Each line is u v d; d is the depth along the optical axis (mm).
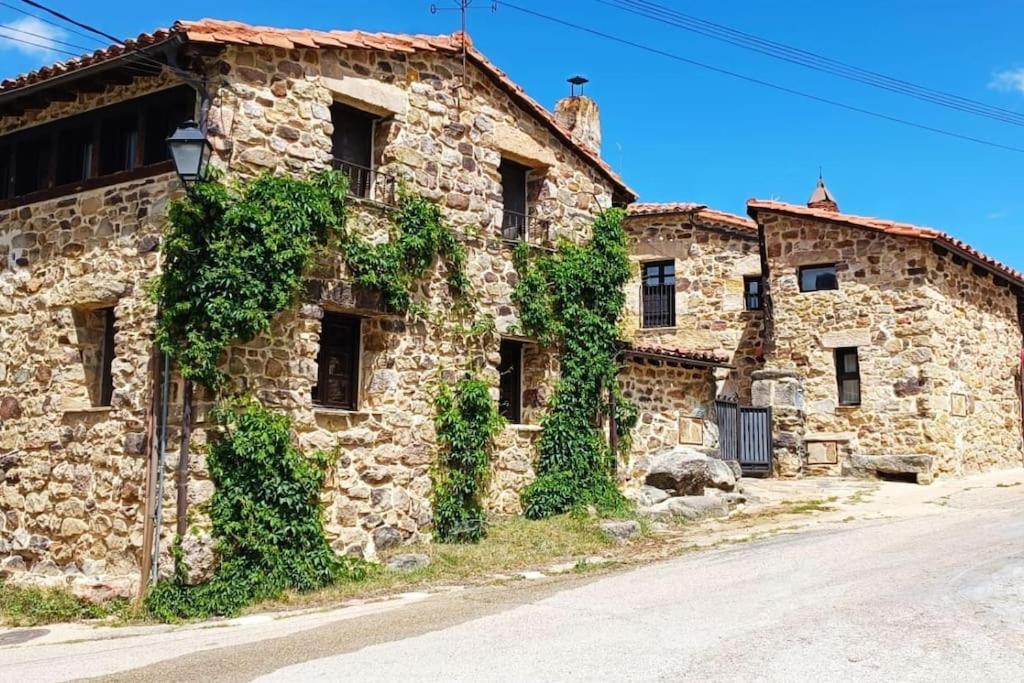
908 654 6227
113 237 10367
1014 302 21719
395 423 11273
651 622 7398
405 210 11461
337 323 11258
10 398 11141
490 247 12672
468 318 12250
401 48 11531
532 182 13844
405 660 6461
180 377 9594
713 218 21016
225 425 9641
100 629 8703
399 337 11445
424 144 11914
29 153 11633
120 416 9898
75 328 10680
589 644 6727
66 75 10172
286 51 10531
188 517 9398
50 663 7141
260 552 9594
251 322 9633
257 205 9914
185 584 9203
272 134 10328
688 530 12789
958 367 18625
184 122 10047
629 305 21625
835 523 12789
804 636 6766
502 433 12719
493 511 12500
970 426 18875
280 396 10141
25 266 11234
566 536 11945
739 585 8812
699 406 15992
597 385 14031
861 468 17797
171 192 9930
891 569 9266
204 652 7141
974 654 6199
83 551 10070
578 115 18594
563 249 13711
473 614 8070
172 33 9406
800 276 19234
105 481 9953
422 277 11766
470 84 12602
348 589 9797
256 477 9695
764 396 18625
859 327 18234
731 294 20766
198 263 9531
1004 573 8852
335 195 10602
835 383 18438
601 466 13742
